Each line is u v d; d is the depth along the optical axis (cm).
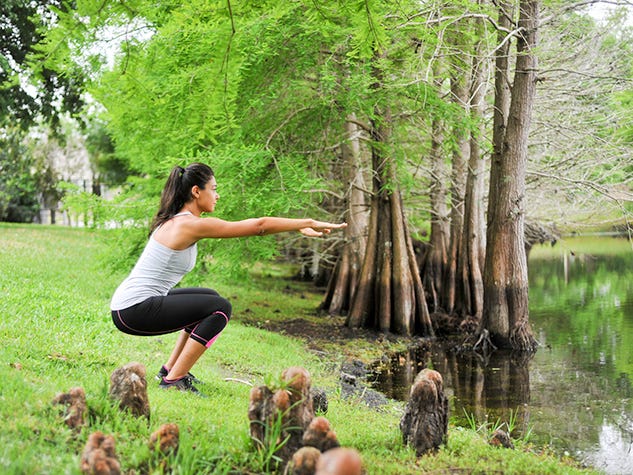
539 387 987
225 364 874
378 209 1527
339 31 1118
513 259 1362
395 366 1165
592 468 614
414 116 1441
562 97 1653
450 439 493
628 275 2488
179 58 957
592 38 1538
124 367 446
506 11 1373
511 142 1366
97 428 393
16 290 995
